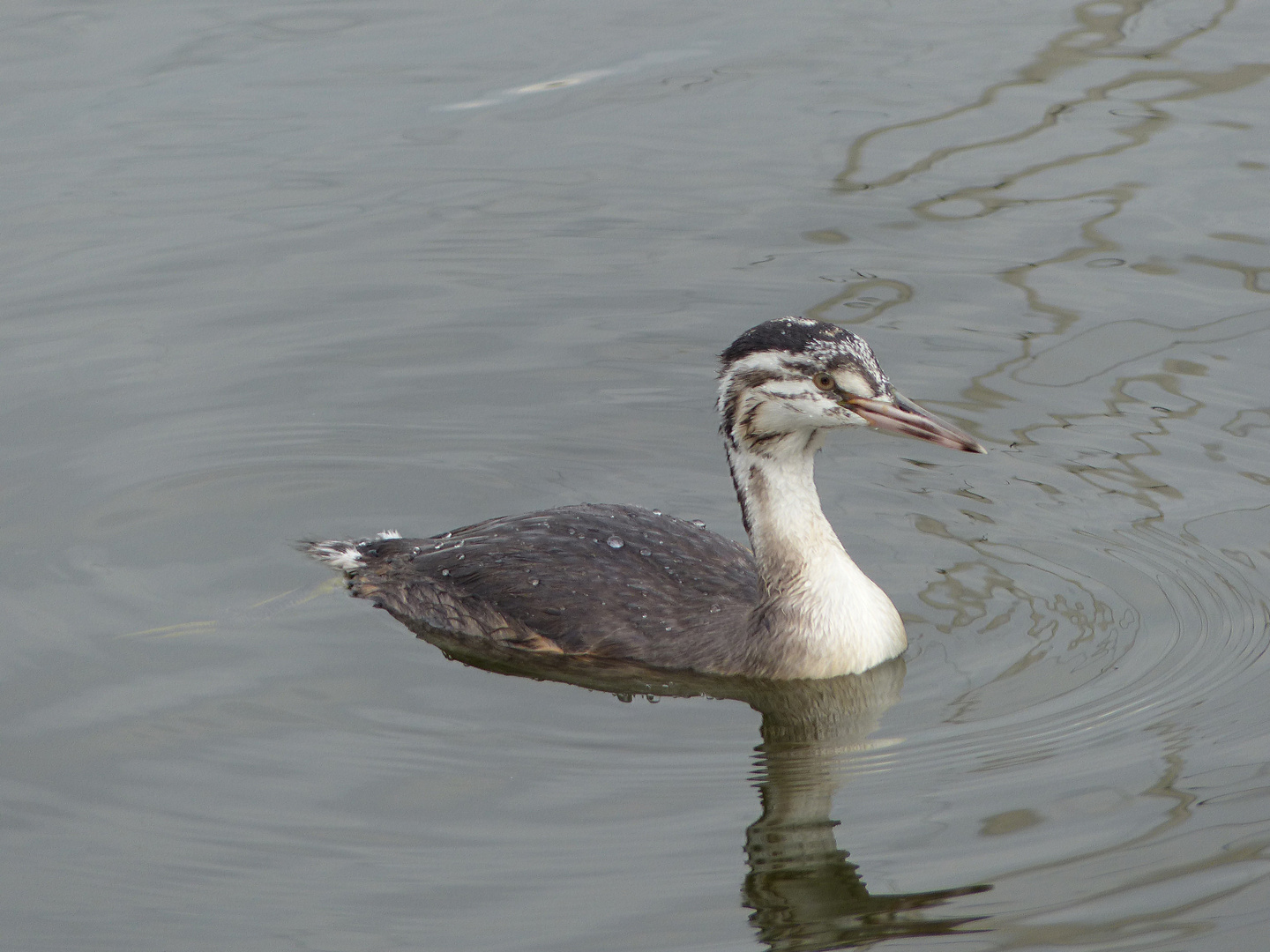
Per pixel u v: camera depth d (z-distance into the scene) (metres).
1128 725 10.95
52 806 10.38
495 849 9.91
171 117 21.02
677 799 10.44
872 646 11.93
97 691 11.71
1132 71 21.47
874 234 18.41
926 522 14.02
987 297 17.14
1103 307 16.81
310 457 15.27
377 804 10.41
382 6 24.56
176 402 15.97
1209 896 9.17
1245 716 10.96
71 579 13.23
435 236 18.69
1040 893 9.29
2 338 16.84
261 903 9.40
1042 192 18.94
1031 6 23.97
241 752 11.00
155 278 17.92
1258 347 16.00
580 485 14.95
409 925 9.17
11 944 9.05
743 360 11.88
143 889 9.52
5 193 19.28
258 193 19.53
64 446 15.17
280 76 22.14
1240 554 13.02
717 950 8.88
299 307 17.56
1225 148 19.52
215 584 13.32
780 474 11.98
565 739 11.25
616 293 17.66
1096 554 13.25
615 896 9.41
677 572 12.73
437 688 11.94
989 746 10.88
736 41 23.16
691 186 19.52
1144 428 14.95
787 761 10.90
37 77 21.97
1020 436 14.98
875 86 21.50
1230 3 23.59
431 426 15.81
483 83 22.00
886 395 11.49
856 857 9.73
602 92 21.69
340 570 13.56
